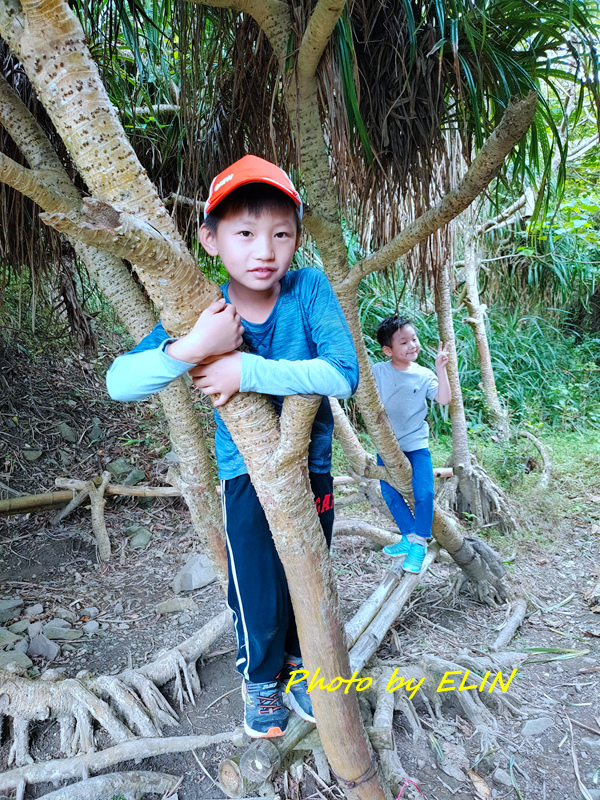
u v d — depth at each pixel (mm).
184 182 2363
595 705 1813
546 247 5285
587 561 2988
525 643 2209
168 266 792
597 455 4504
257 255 894
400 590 2115
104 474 3234
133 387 879
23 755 1532
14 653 1977
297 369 883
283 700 1413
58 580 2688
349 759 1152
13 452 3635
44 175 1389
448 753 1583
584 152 4633
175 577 2646
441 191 2174
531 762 1571
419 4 1625
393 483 2186
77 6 1799
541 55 1790
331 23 1217
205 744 1564
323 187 1633
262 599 1170
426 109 1737
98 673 1941
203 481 1536
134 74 2715
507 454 4184
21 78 1818
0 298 2484
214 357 876
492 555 2475
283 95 1618
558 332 6293
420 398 2412
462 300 4691
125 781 1404
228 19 1721
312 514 1014
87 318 3150
